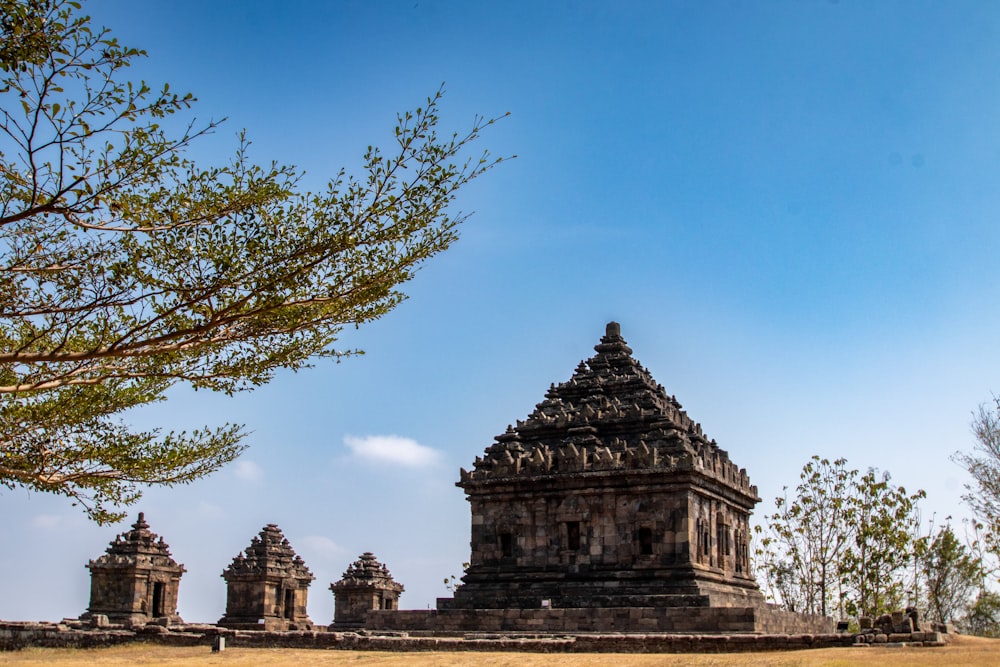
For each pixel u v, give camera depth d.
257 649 53.38
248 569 95.31
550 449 72.44
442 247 30.05
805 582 97.56
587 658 42.78
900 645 43.34
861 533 95.94
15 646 59.19
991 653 37.84
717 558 68.38
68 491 32.53
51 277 26.91
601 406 73.94
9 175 24.64
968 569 102.88
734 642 45.53
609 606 62.47
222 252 27.09
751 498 75.25
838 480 98.69
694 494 65.38
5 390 26.95
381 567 110.12
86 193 24.66
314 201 28.25
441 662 42.81
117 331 30.03
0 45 22.67
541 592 65.44
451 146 28.69
